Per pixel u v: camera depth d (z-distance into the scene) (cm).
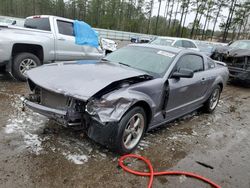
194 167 331
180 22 4966
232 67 938
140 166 317
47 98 337
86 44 762
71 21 736
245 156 379
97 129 305
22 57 625
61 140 355
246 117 584
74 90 300
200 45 1416
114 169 304
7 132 363
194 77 462
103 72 353
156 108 376
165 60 419
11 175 272
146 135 406
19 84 616
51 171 286
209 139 427
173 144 389
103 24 5475
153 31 5591
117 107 305
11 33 603
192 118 528
